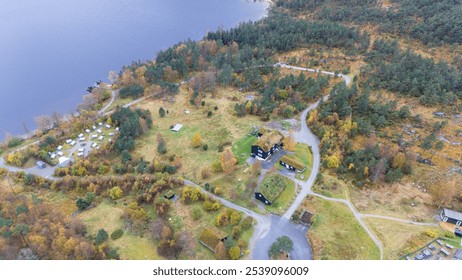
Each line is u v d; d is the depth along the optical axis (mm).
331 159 116250
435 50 192000
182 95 175625
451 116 139875
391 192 108188
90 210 110000
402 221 97875
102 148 136250
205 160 126000
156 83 181375
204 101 165000
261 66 189875
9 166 133500
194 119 154000
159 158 130125
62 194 119625
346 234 93375
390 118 140500
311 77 169500
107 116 158000
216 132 142500
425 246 89500
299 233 94438
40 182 123625
